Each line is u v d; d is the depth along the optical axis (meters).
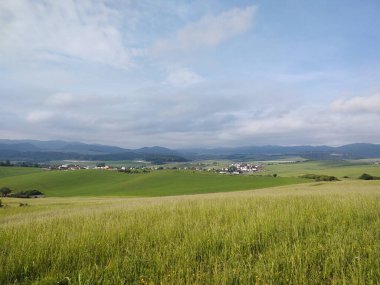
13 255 5.98
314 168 196.00
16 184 114.25
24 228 9.26
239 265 5.05
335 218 8.72
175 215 10.62
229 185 100.06
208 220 9.28
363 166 190.12
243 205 12.59
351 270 4.73
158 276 5.02
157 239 7.14
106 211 14.45
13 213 26.47
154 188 104.50
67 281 5.01
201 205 13.41
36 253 6.11
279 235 7.04
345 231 7.20
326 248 5.87
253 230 7.32
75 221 10.64
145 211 12.70
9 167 155.12
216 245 6.49
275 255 5.50
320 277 4.79
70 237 7.31
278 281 4.59
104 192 102.88
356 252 5.63
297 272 4.75
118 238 7.22
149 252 6.01
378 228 7.24
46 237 7.34
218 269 5.05
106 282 4.76
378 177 114.06
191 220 9.07
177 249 6.05
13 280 5.20
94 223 9.51
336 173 139.50
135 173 138.12
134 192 98.69
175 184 108.94
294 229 7.32
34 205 39.81
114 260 5.59
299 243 6.35
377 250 5.49
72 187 113.38
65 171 138.00
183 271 5.02
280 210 10.40
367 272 4.76
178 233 7.65
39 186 111.94
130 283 4.79
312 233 7.39
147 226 8.56
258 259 5.67
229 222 8.93
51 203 43.97
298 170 184.00
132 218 9.89
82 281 4.87
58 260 5.77
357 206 10.96
